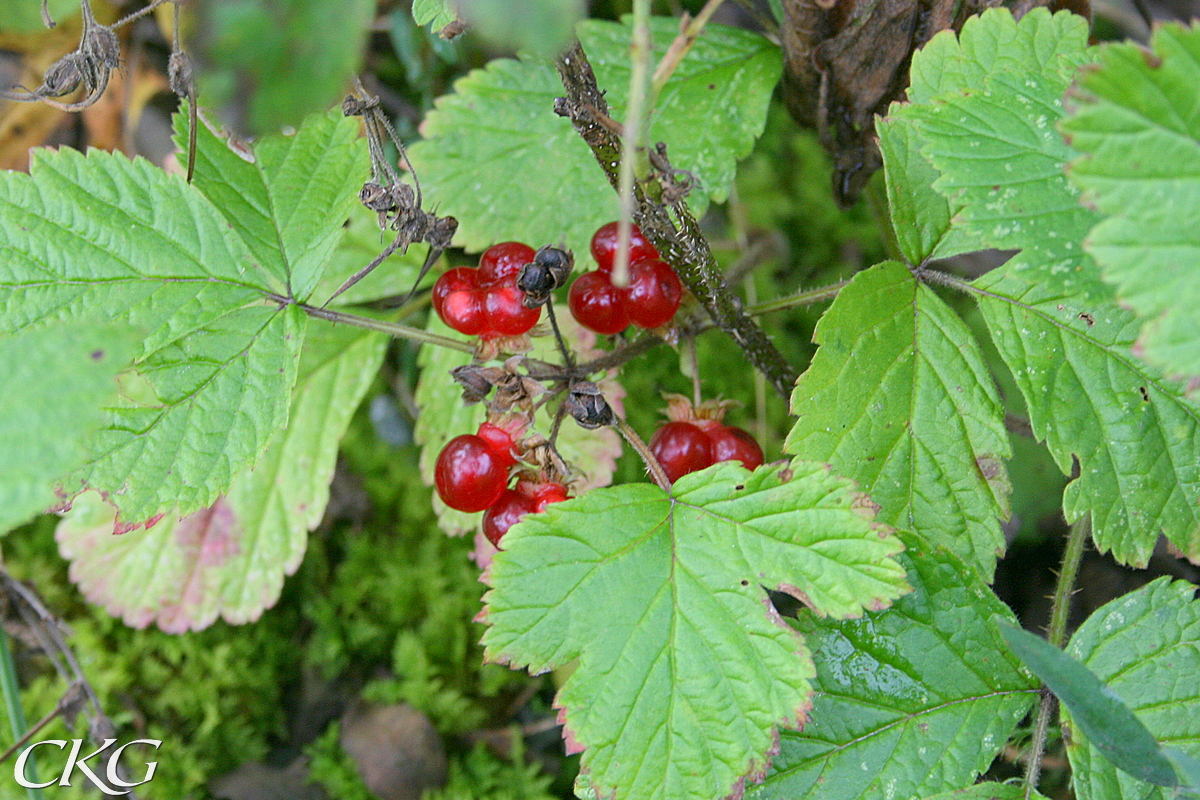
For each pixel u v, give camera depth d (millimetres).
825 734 223
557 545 215
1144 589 225
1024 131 214
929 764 222
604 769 211
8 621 270
